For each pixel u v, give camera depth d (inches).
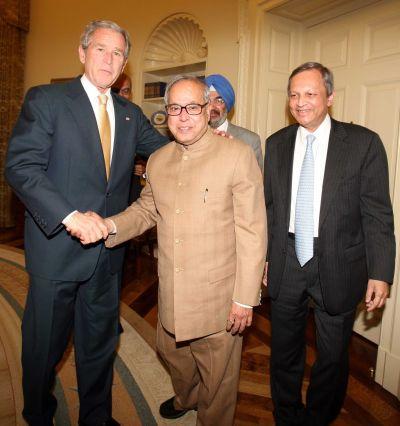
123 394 74.0
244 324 51.0
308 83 53.2
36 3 210.2
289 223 59.3
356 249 56.5
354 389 77.7
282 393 63.6
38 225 52.5
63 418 65.7
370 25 97.4
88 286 56.9
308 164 56.4
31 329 53.7
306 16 113.8
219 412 56.0
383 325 78.2
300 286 59.2
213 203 49.3
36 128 48.7
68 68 201.3
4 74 209.5
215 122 74.2
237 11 128.2
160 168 54.2
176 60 160.6
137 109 62.2
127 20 172.4
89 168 52.4
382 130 93.9
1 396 70.7
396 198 74.7
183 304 50.8
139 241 145.5
